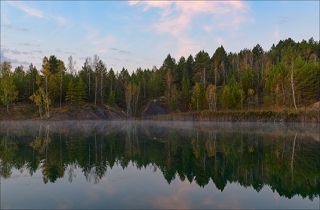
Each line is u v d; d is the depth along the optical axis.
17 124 83.56
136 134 54.25
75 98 115.75
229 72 154.12
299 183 20.12
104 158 29.48
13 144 38.91
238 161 28.00
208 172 23.48
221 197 16.83
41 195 16.69
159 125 83.81
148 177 21.58
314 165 25.95
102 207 14.67
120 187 18.67
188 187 18.92
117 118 118.94
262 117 86.56
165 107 137.88
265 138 46.06
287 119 78.50
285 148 35.59
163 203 15.45
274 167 25.25
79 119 108.12
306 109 80.00
